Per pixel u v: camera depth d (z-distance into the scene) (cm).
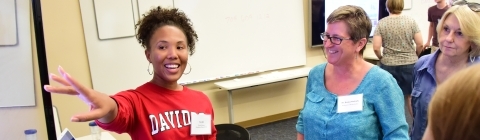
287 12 399
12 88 133
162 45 113
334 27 133
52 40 283
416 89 168
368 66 141
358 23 130
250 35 378
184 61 118
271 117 423
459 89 43
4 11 125
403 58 338
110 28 303
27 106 135
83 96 88
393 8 337
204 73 355
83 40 298
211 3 348
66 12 287
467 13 141
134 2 310
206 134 124
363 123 132
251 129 400
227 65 369
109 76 310
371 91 134
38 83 135
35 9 109
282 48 404
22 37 130
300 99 441
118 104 101
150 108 113
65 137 156
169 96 119
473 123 40
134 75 322
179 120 117
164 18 117
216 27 354
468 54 148
